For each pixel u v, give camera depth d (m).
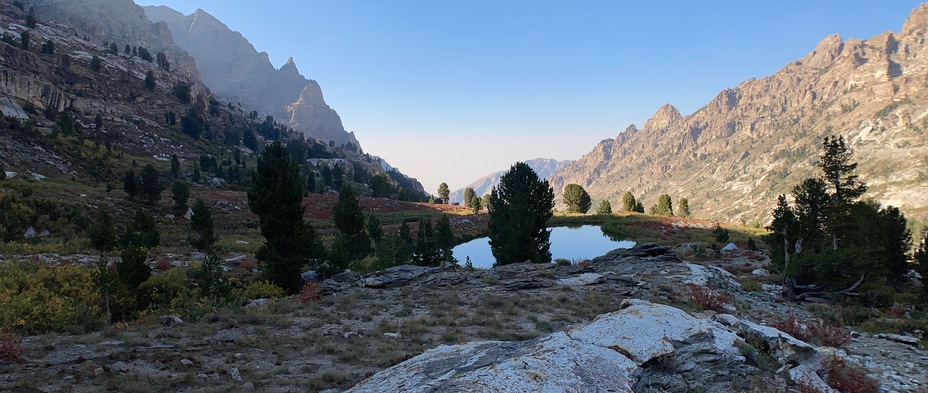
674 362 8.02
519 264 31.06
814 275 25.39
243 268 32.69
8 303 16.42
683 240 69.56
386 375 7.34
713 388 7.73
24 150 82.44
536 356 6.96
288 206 26.16
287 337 14.10
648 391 7.18
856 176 35.09
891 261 32.94
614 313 9.95
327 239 56.59
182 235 50.22
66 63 173.62
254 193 26.20
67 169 86.69
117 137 147.38
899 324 18.31
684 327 9.22
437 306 19.75
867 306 24.06
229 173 125.38
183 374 10.05
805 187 36.31
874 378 10.57
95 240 33.78
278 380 9.88
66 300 18.36
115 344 12.63
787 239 28.66
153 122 176.75
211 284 21.98
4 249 29.11
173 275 24.72
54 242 35.03
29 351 11.43
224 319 16.97
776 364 9.05
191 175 121.62
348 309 19.59
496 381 5.98
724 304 21.44
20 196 48.34
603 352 7.59
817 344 14.30
